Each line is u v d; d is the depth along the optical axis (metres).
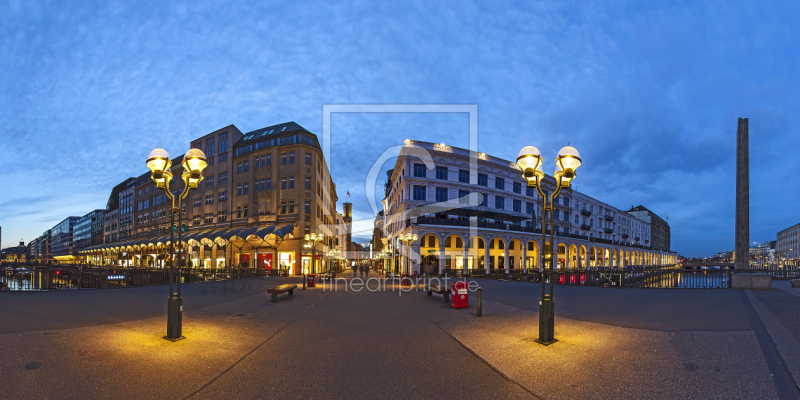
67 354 5.92
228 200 49.19
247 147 48.88
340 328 9.13
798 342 6.62
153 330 7.96
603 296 15.08
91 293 14.48
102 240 93.69
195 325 9.02
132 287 18.45
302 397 4.74
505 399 4.72
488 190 46.97
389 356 6.62
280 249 44.44
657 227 107.25
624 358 6.13
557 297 15.34
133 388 4.81
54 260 131.88
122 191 82.38
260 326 9.24
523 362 6.11
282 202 45.25
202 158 8.23
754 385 4.86
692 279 19.64
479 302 10.79
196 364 5.86
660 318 9.41
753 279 17.16
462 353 6.80
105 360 5.77
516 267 49.22
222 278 28.75
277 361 6.23
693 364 5.72
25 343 6.37
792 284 18.14
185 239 48.00
